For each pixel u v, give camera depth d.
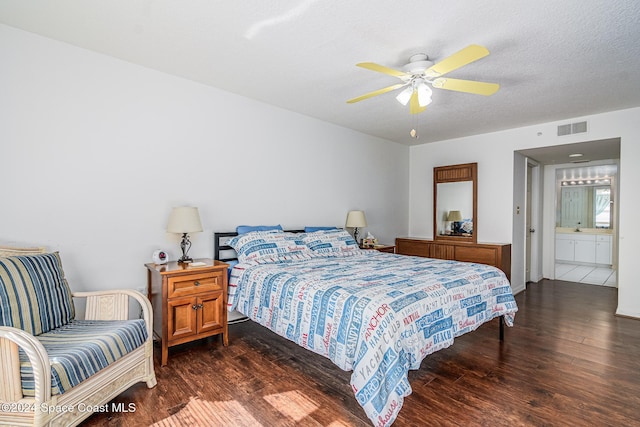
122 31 2.23
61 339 1.79
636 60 2.49
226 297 2.80
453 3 1.84
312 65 2.69
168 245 2.97
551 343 2.89
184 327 2.53
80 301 2.49
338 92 3.30
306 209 4.13
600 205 7.38
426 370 2.38
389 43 2.30
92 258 2.56
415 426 1.74
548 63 2.55
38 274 1.96
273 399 1.99
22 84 2.26
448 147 5.32
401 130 4.73
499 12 1.91
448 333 2.13
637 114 3.61
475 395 2.05
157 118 2.88
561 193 7.94
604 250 7.00
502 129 4.62
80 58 2.48
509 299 2.81
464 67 2.62
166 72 2.90
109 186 2.64
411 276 2.49
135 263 2.78
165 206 2.94
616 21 1.98
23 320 1.79
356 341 1.79
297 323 2.21
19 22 2.15
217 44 2.38
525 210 5.07
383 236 5.33
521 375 2.31
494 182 4.78
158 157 2.89
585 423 1.77
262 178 3.66
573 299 4.44
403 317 1.84
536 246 5.67
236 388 2.11
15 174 2.24
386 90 2.48
